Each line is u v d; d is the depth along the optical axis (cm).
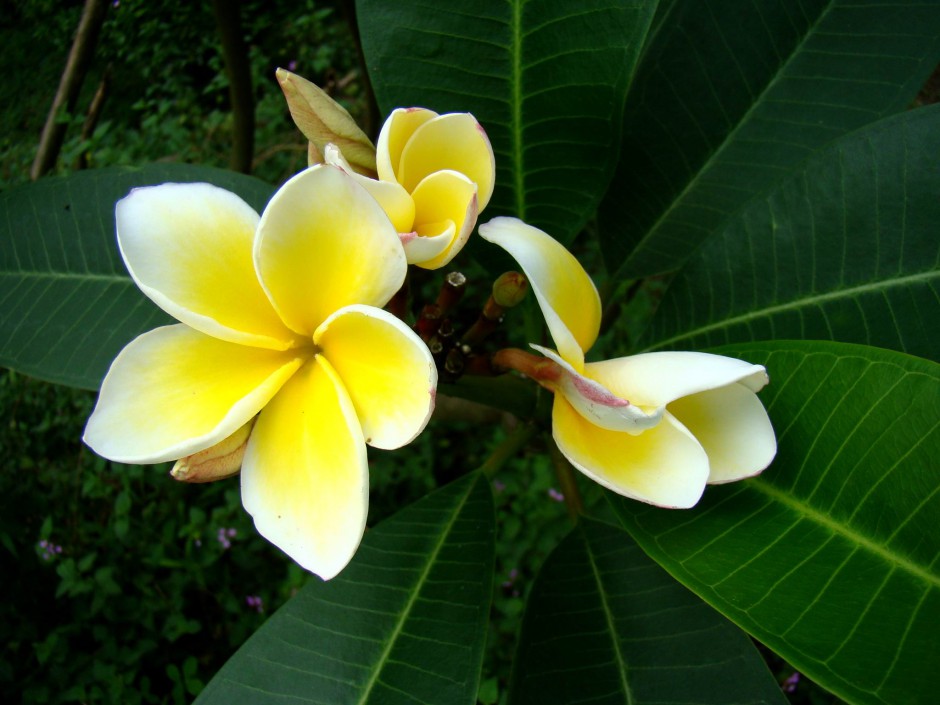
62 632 56
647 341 27
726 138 29
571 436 20
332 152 19
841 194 24
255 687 22
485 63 24
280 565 61
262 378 19
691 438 19
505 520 57
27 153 77
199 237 19
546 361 21
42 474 61
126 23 79
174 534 59
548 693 23
